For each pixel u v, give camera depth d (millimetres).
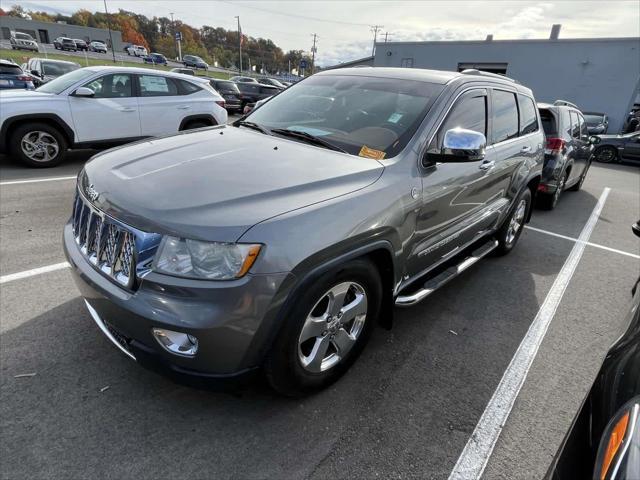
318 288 2072
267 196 2033
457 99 3113
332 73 3783
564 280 4414
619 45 22344
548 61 24625
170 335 1865
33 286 3348
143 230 1878
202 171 2234
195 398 2344
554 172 6973
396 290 2762
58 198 5645
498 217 4258
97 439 2045
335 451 2092
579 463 1328
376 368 2736
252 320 1866
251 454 2033
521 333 3309
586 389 2699
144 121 8141
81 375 2434
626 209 8086
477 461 2107
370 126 2900
